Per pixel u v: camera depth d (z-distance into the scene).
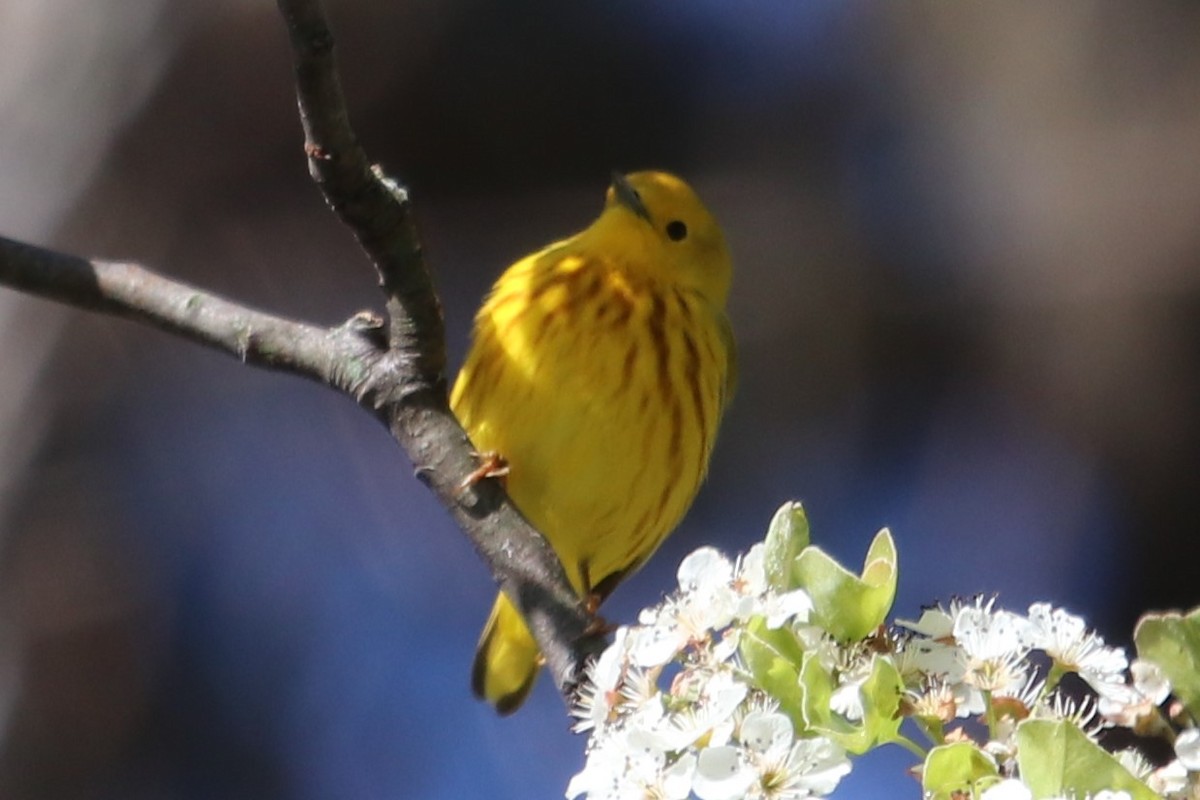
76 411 13.48
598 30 14.30
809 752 4.45
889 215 14.40
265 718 14.20
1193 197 14.02
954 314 14.09
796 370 14.08
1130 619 13.00
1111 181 14.18
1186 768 4.57
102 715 13.80
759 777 4.43
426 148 14.12
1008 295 14.06
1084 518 13.41
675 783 4.45
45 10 12.80
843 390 14.05
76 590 13.71
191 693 14.12
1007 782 4.21
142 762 13.88
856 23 14.88
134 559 13.98
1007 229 14.23
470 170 14.17
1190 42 14.55
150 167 13.32
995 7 14.88
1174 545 13.19
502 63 14.20
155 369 14.05
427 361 6.32
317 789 14.18
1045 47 14.68
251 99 13.61
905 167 14.55
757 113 14.58
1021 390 13.88
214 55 13.48
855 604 4.77
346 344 6.41
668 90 14.41
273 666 14.27
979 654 4.73
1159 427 13.48
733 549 13.64
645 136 14.33
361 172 5.88
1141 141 14.27
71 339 13.39
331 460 14.62
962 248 14.23
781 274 14.26
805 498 13.79
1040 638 4.84
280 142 13.71
